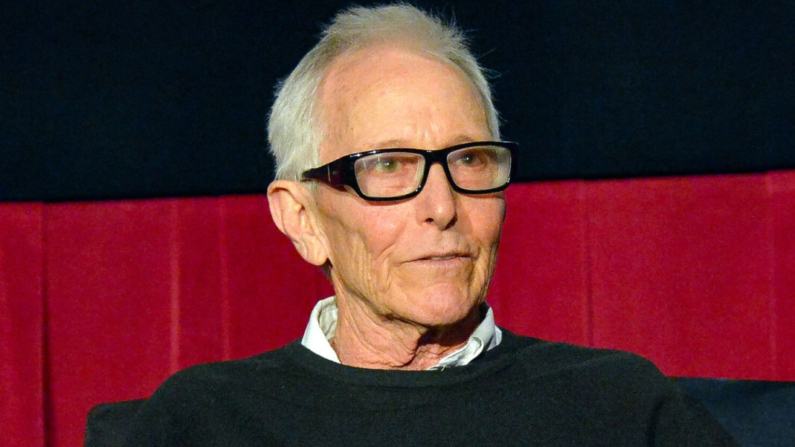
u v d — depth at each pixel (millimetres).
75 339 4016
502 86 4164
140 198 4223
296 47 4242
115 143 4234
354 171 2340
